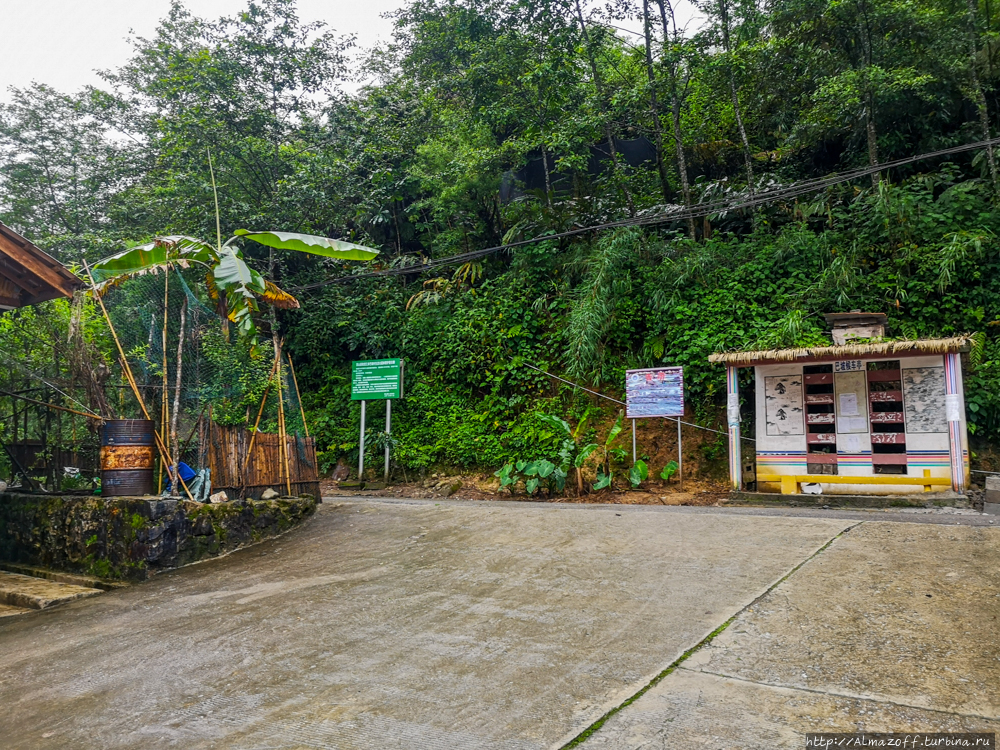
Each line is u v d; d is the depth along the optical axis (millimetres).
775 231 13734
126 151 18422
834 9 12211
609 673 3711
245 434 8656
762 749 2811
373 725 3275
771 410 9719
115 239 15219
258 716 3467
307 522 8945
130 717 3566
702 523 7230
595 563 5988
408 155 18031
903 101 12672
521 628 4531
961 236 11000
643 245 13562
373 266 16969
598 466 11156
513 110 15008
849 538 6121
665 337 12734
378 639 4512
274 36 16422
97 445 8508
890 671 3514
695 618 4469
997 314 10773
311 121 17391
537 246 14562
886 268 11602
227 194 15617
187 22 17844
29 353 8805
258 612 5305
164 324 8250
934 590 4652
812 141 14164
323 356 16281
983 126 11930
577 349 12625
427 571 6191
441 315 15320
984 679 3361
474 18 15219
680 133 15297
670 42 14016
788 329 11000
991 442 10281
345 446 14500
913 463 8750
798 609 4477
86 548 7234
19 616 5945
